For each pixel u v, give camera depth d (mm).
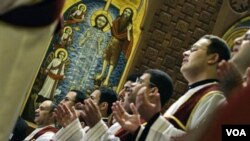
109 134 4211
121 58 12281
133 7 12250
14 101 1252
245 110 757
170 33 12461
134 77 5777
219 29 12680
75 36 11953
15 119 1284
